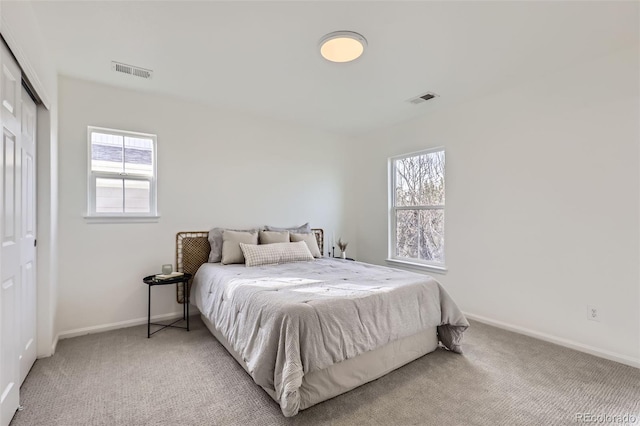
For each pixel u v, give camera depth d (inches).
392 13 75.5
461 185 135.1
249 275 104.4
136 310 122.6
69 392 75.5
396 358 87.7
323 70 105.1
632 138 90.4
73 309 110.6
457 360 93.9
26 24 69.7
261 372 68.0
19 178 71.7
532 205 112.1
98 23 79.5
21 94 71.8
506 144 119.6
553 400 73.2
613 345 93.7
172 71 106.0
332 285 90.9
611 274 94.3
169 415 67.2
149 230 125.5
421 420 66.3
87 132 114.0
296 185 168.2
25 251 78.8
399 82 114.5
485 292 126.3
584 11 74.5
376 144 178.7
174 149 131.4
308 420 66.0
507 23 79.4
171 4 72.3
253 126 153.0
